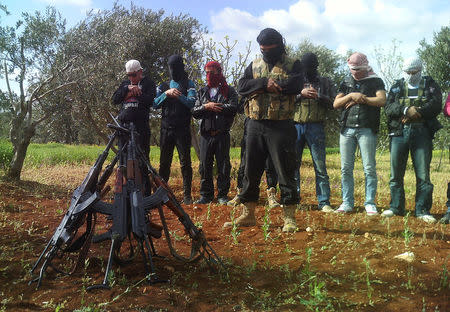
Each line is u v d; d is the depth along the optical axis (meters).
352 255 3.80
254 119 4.63
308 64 6.04
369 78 5.66
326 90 6.12
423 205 5.50
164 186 3.30
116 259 3.27
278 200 6.76
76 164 13.75
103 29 10.18
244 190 4.94
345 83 5.83
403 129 5.52
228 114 6.47
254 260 3.66
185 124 6.53
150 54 15.63
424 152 5.46
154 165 12.78
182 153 6.59
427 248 4.00
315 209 6.17
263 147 4.73
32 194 6.77
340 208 5.80
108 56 8.99
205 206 6.30
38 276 3.12
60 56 8.12
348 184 5.81
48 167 12.41
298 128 6.20
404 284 3.09
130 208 3.20
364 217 5.42
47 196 6.80
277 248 4.09
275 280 3.23
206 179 6.68
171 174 10.57
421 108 5.35
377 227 4.93
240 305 2.77
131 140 3.34
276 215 5.66
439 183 9.38
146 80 6.22
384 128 17.64
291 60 4.61
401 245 4.14
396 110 5.50
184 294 2.88
